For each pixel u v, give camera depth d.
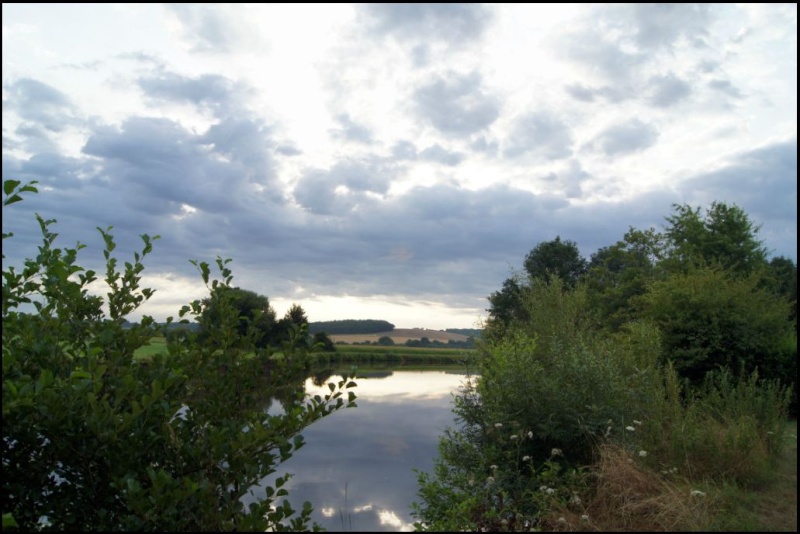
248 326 4.90
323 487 8.27
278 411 4.98
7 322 3.99
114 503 3.98
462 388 8.57
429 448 11.27
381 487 8.27
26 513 3.78
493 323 15.85
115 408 3.67
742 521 5.07
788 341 11.51
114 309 4.78
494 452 6.77
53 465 3.81
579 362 7.52
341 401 4.36
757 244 18.14
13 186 3.70
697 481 6.06
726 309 11.84
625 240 27.19
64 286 4.29
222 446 3.97
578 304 15.34
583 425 6.59
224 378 4.67
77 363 4.14
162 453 4.23
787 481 6.32
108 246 4.81
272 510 4.15
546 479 6.05
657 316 12.72
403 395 22.30
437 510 6.24
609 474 5.83
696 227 19.09
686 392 9.76
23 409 3.50
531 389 7.04
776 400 8.19
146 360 4.58
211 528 3.71
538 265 48.28
